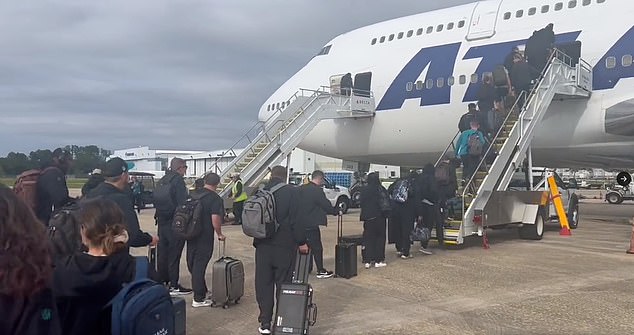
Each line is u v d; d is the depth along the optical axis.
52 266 1.90
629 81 14.81
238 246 12.51
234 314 6.46
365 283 8.14
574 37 15.84
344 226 16.86
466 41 18.03
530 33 16.61
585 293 7.28
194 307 6.77
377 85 20.34
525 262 9.80
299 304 5.20
